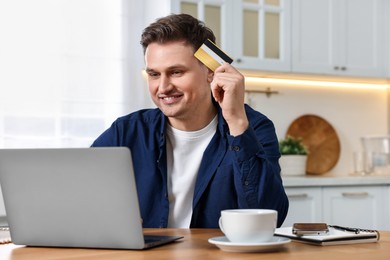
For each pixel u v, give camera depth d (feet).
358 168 14.64
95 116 12.18
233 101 5.60
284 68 13.16
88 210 4.48
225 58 5.74
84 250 4.53
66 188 4.50
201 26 6.43
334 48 13.75
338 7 13.84
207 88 6.59
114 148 4.29
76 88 12.04
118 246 4.49
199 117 6.68
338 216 12.78
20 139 11.59
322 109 14.96
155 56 6.27
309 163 14.65
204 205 6.66
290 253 4.25
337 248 4.51
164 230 5.74
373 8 14.28
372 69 14.23
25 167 4.58
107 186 4.38
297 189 12.35
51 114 11.83
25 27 11.68
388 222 13.33
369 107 15.49
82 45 12.12
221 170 6.62
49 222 4.63
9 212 4.74
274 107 14.39
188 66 6.27
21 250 4.62
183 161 6.84
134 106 12.51
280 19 13.25
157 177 6.77
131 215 4.38
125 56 12.44
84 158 4.39
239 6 12.70
